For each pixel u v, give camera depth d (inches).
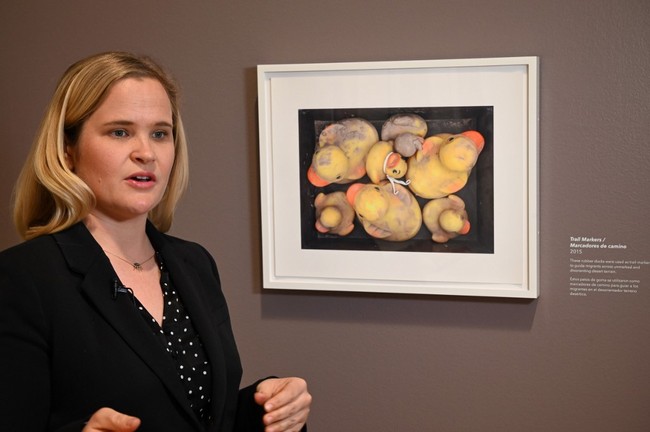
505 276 96.0
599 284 94.8
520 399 98.3
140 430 54.2
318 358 103.9
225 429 61.9
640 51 90.9
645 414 95.0
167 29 103.4
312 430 104.7
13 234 109.0
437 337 100.1
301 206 101.0
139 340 55.5
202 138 104.2
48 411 52.7
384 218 98.6
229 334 66.2
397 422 102.2
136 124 57.7
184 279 62.6
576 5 92.0
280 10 100.2
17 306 52.1
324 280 101.4
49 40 106.0
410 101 96.4
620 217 93.4
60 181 56.1
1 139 108.1
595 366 95.9
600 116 92.7
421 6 96.0
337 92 98.3
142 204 57.8
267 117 100.5
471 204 96.0
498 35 94.3
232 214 104.5
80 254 56.1
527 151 93.6
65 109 57.7
